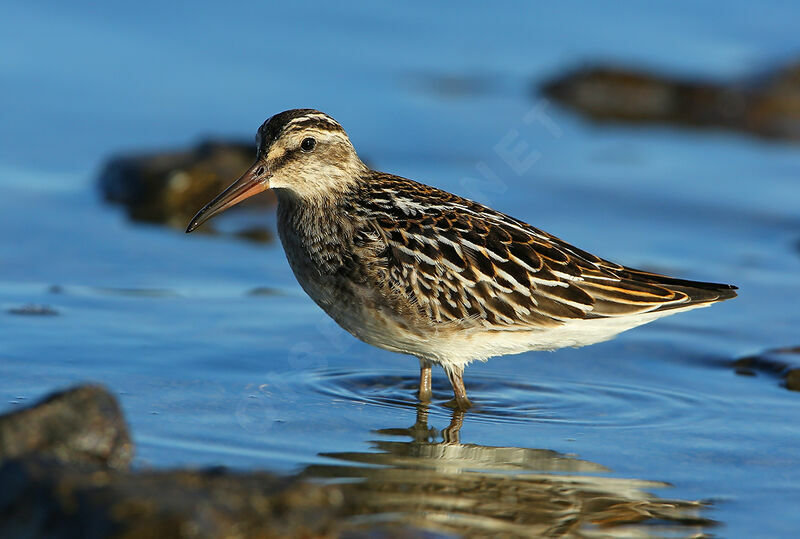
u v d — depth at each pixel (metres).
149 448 11.00
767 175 23.09
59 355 13.63
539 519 10.01
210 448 11.15
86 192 20.78
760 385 13.77
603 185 22.06
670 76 28.80
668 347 15.04
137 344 14.20
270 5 31.66
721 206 21.06
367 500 10.20
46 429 9.07
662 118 27.84
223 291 16.53
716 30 31.78
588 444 11.98
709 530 9.89
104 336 14.39
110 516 7.78
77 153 22.38
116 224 19.44
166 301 15.92
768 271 18.03
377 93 26.70
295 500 8.22
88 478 8.20
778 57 29.80
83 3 30.20
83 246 18.19
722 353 14.80
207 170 20.75
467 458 11.46
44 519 7.93
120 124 23.84
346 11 31.77
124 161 21.03
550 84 28.23
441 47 30.23
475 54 29.92
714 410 12.98
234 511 8.00
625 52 30.19
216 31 29.62
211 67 27.39
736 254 18.77
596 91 28.06
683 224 20.11
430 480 10.78
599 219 20.23
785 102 28.03
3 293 15.84
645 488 10.79
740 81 28.70
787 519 10.13
